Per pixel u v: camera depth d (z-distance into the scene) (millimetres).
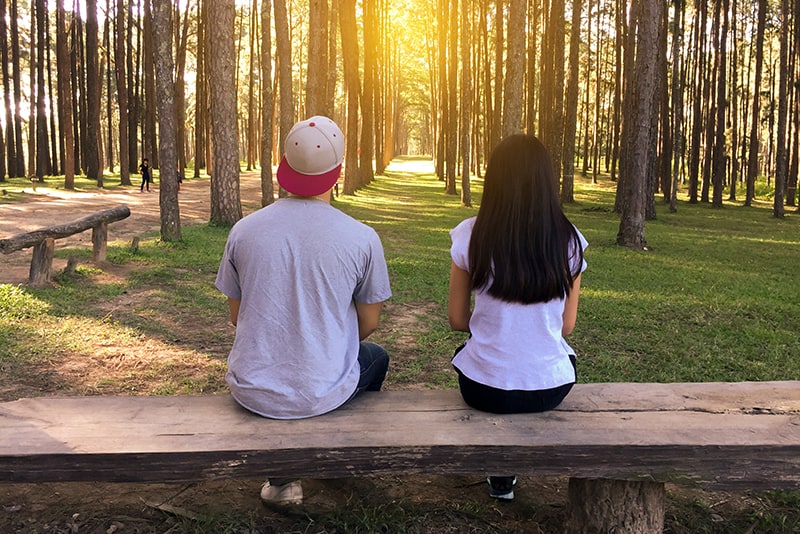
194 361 5469
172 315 7066
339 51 45312
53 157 40875
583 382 5047
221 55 14805
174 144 12320
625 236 14719
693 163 30875
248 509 2969
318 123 2568
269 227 2551
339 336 2633
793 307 8180
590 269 11125
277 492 2865
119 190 30547
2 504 2977
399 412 2764
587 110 43750
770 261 13234
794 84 31906
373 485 3250
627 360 5668
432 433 2557
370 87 33469
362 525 2834
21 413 2709
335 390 2664
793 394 3006
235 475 2434
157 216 19281
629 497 2621
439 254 12516
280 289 2547
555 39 26016
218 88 14914
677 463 2484
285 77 19469
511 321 2629
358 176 32969
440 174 42406
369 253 2609
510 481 3096
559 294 2604
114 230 15664
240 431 2555
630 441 2486
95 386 4758
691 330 6855
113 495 3084
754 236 18438
